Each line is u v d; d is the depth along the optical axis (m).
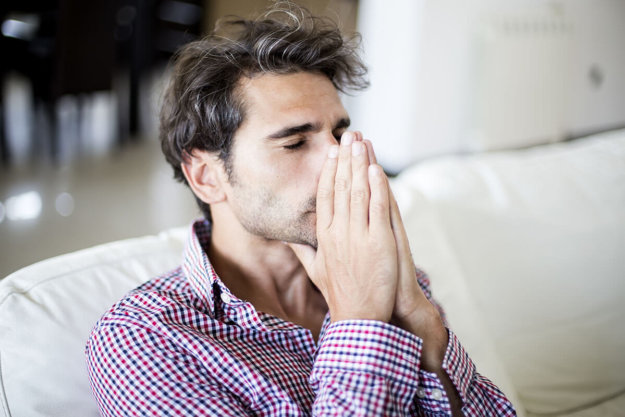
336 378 0.79
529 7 3.23
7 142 3.72
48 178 3.43
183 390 0.79
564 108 3.47
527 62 3.18
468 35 3.15
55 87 3.49
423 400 0.85
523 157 1.50
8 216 2.93
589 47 3.51
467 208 1.32
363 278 0.83
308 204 0.91
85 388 0.89
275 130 0.89
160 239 1.13
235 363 0.83
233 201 0.94
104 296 0.97
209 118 0.92
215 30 1.06
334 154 0.87
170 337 0.82
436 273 1.22
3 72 3.53
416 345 0.81
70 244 2.72
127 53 4.47
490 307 1.28
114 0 3.68
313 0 2.86
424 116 3.18
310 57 0.92
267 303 0.98
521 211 1.34
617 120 3.96
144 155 3.96
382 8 3.15
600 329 1.33
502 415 0.91
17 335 0.87
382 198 0.84
